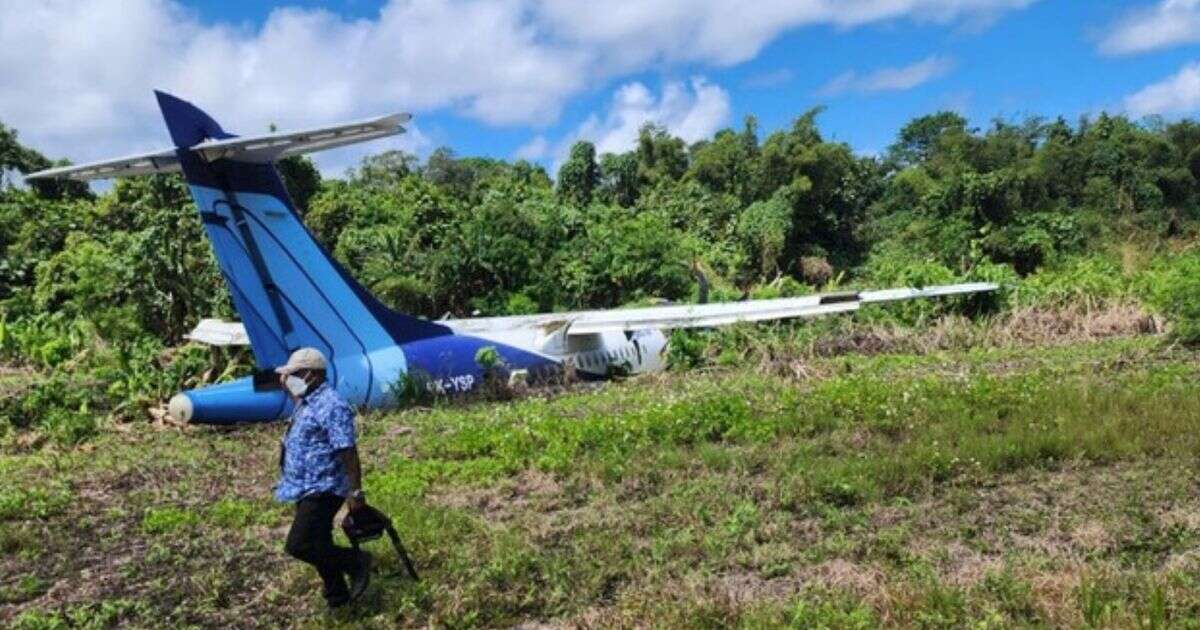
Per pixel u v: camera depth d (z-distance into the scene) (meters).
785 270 38.75
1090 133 53.56
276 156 11.22
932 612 5.47
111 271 19.12
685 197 41.28
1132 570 6.11
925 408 10.84
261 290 11.42
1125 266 28.30
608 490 8.50
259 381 11.47
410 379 12.86
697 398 12.00
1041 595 5.60
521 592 6.19
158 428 12.49
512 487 8.69
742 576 6.39
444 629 5.79
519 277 23.70
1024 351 17.39
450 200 28.53
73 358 17.69
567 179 44.81
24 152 33.38
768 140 44.19
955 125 56.22
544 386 14.95
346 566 6.03
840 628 5.33
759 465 9.04
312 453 5.91
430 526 7.35
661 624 5.50
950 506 7.63
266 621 6.00
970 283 21.31
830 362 16.28
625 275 24.30
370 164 39.62
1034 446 8.92
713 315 16.70
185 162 10.71
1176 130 58.28
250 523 7.96
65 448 11.18
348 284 12.45
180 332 19.30
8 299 24.58
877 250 41.09
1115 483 8.13
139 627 5.92
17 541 7.46
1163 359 15.58
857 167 46.19
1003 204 37.38
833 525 7.25
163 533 7.72
